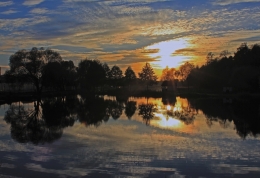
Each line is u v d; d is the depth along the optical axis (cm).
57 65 9800
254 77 8281
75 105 5866
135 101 7062
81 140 2230
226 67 10719
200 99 7462
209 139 2248
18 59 9294
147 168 1530
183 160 1664
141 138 2289
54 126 3042
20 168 1538
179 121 3328
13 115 4241
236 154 1798
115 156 1742
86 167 1548
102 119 3550
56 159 1697
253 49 10688
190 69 15012
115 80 16750
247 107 5056
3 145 2092
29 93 9312
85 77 13775
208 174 1448
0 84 11094
